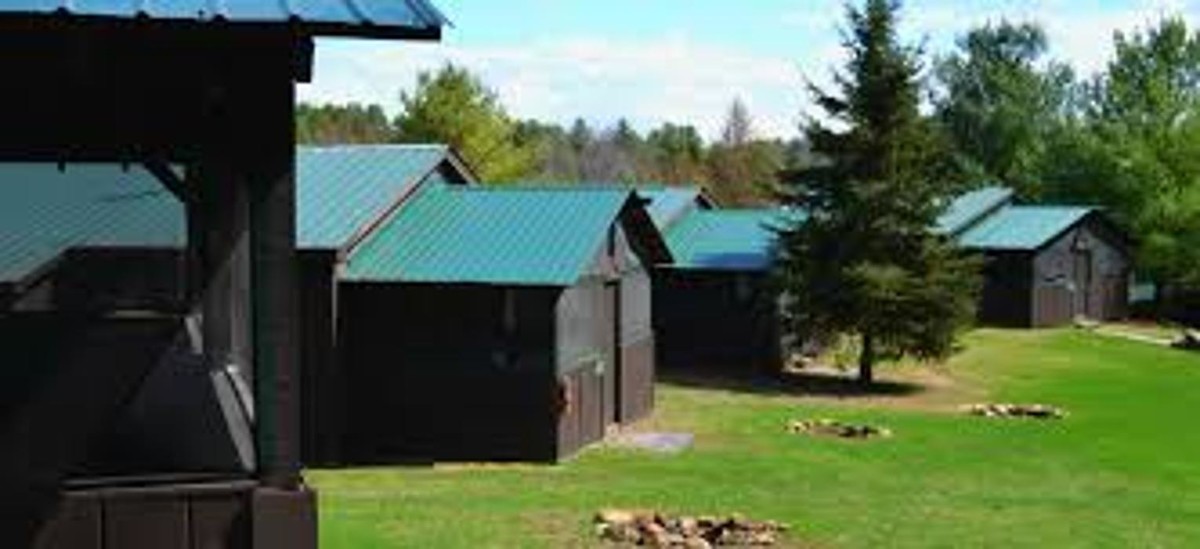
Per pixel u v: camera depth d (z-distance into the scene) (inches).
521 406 1055.6
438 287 1059.9
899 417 1369.3
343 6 280.8
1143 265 2662.4
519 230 1107.3
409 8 282.8
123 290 365.4
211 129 299.7
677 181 3408.0
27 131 295.0
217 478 310.0
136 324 361.1
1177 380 1761.8
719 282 1712.6
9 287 361.1
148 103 297.4
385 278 1053.8
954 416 1396.4
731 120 3934.5
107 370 346.0
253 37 294.7
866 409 1421.0
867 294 1576.0
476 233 1105.4
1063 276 2436.0
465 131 2333.9
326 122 3597.4
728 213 1820.9
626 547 697.0
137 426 331.0
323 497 842.8
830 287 1604.3
